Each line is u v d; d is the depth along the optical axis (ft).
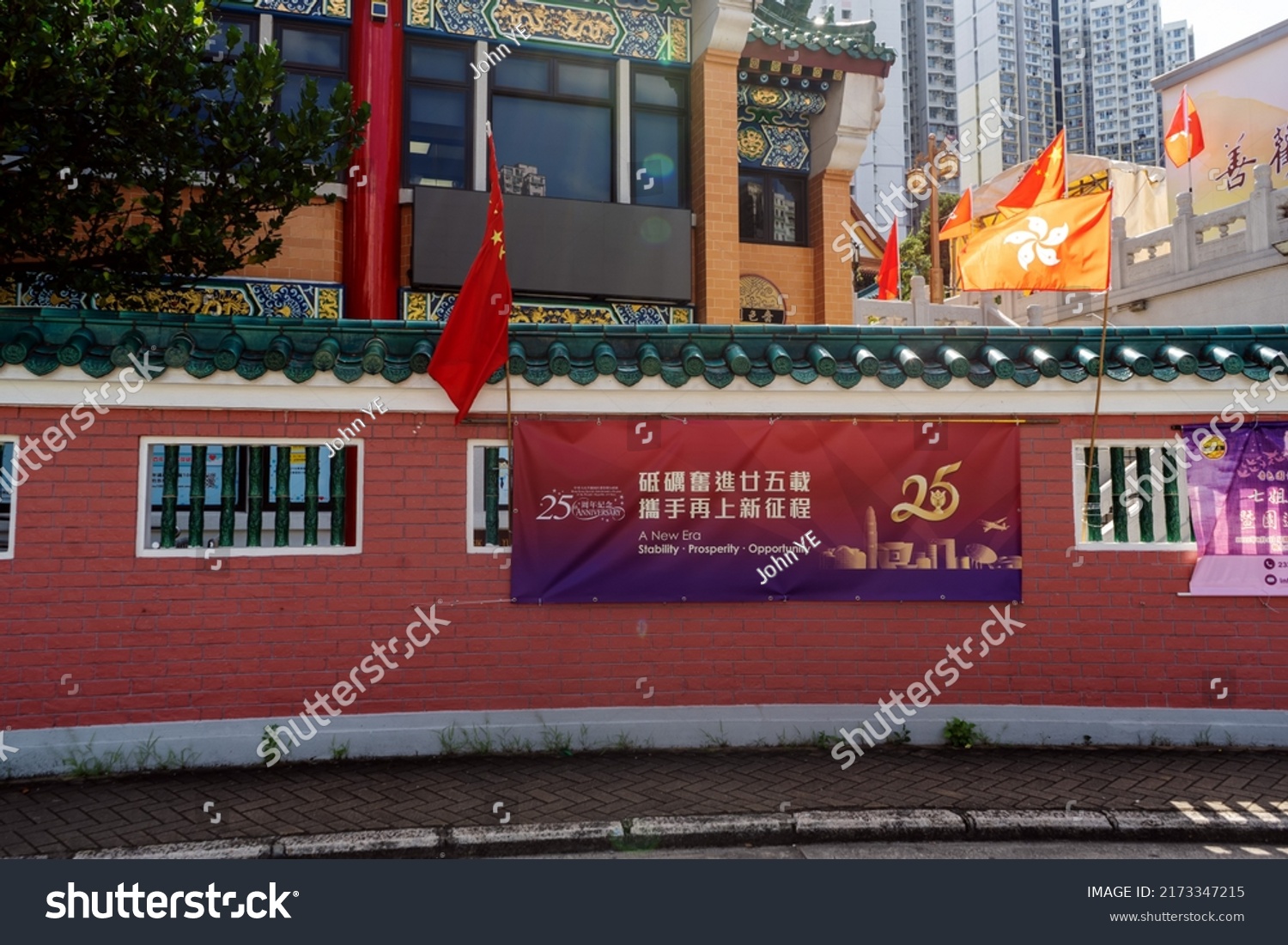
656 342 21.65
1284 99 51.42
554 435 21.22
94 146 21.76
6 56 18.48
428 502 20.98
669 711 21.26
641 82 35.22
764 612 21.65
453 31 32.58
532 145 33.68
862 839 16.65
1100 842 16.69
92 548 19.69
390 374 20.18
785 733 21.18
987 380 21.27
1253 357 21.44
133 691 19.75
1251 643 21.63
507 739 20.72
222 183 22.65
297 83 30.94
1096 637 21.70
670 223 33.60
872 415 21.70
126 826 16.56
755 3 36.73
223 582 20.25
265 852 15.48
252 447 20.70
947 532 21.75
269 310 29.91
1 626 19.30
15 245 22.06
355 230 30.60
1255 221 42.78
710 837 16.39
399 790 18.39
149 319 19.71
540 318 32.65
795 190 38.68
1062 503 21.81
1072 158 64.80
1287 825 16.76
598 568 21.26
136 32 20.52
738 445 21.57
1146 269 48.93
